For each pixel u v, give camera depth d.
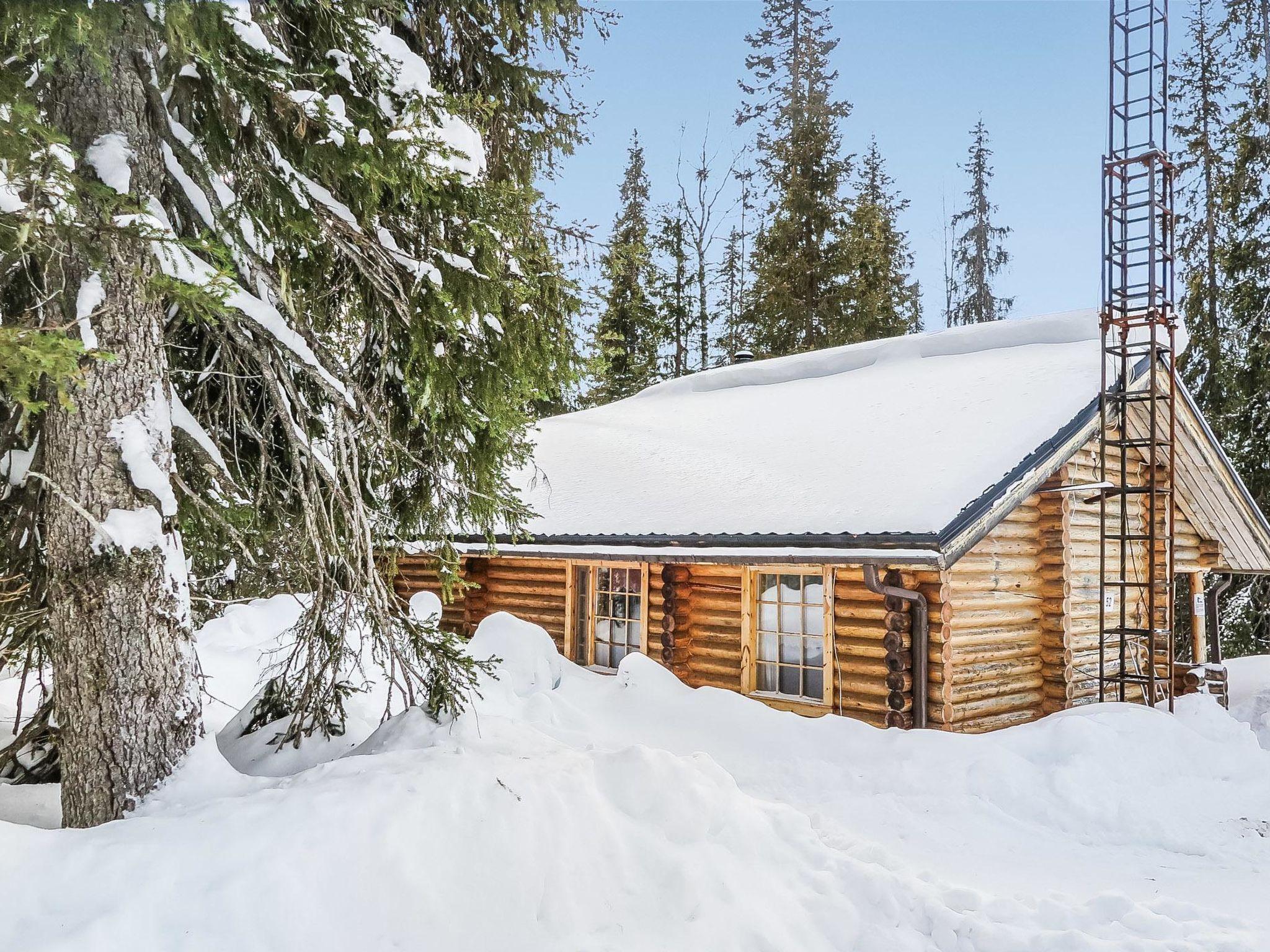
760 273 27.88
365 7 4.88
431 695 5.37
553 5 6.02
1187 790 6.61
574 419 15.98
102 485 4.23
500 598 11.83
